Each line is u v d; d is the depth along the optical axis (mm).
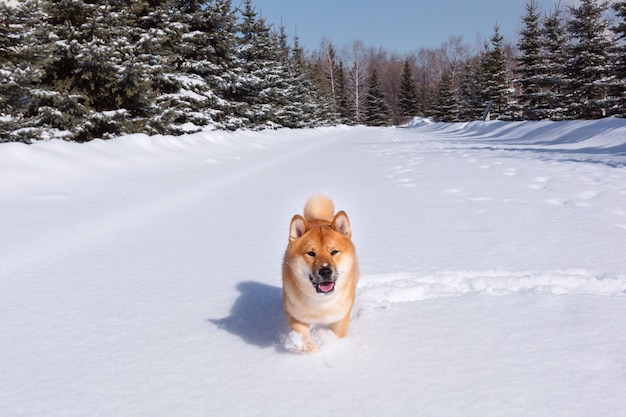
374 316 3652
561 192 8320
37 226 6547
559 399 2479
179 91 21453
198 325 3623
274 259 5281
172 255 5465
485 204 7672
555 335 3221
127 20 15766
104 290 4375
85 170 10938
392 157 16500
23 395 2684
